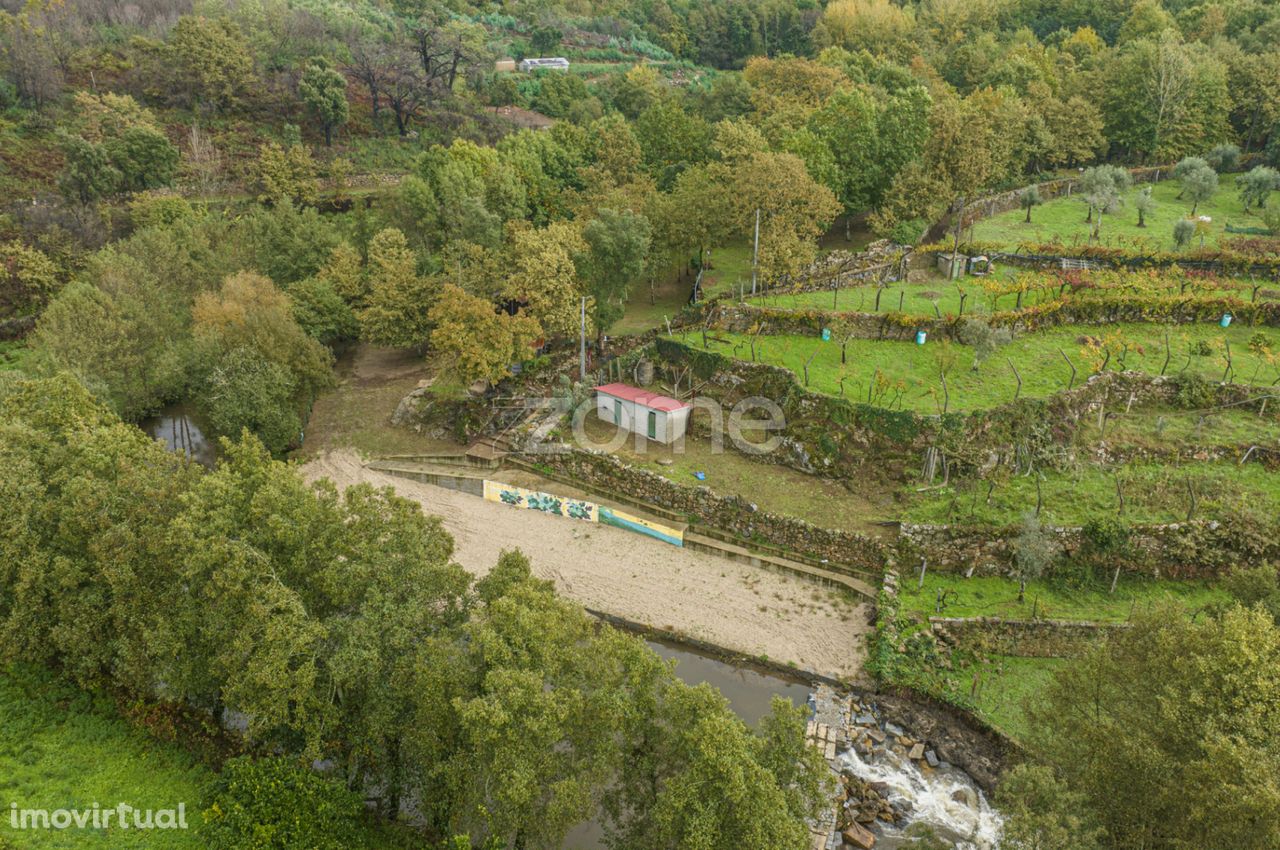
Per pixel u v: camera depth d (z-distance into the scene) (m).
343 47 151.38
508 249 80.81
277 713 34.34
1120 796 29.64
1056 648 46.34
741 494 58.41
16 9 141.12
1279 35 119.69
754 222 76.94
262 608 34.62
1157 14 136.75
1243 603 40.03
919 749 42.03
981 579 50.59
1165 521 49.78
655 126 105.38
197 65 127.56
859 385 61.84
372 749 36.69
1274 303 65.19
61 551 41.16
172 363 68.94
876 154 88.69
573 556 57.25
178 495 38.94
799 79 116.94
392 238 81.88
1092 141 105.81
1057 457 55.59
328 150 126.62
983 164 81.94
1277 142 100.12
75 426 46.91
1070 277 72.12
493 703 30.00
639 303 84.75
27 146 109.94
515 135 106.06
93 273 83.25
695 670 48.16
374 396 78.62
